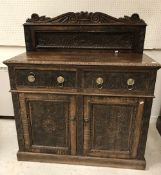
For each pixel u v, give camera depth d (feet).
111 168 4.82
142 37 5.04
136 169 4.77
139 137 4.50
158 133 6.23
